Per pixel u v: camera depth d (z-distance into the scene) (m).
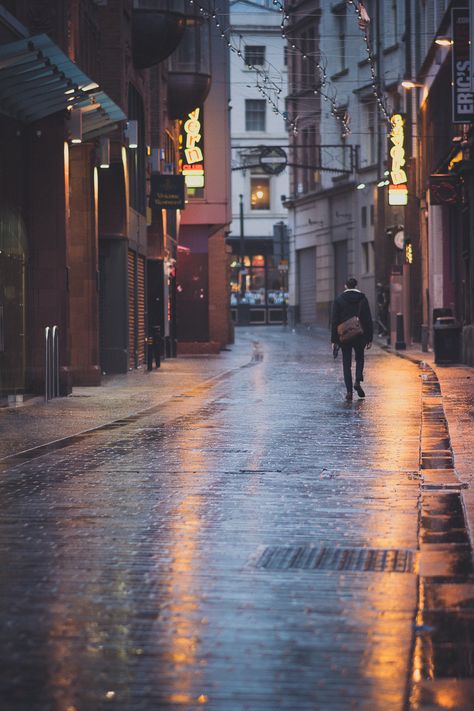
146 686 7.68
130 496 15.43
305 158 106.62
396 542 12.34
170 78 59.41
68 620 9.34
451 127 50.81
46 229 33.19
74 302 38.03
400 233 72.38
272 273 132.75
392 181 69.50
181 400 31.78
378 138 85.25
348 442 21.28
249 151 129.12
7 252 30.98
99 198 44.72
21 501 15.08
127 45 44.72
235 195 131.75
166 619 9.36
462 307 51.25
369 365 48.72
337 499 15.09
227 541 12.46
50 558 11.66
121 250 45.22
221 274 75.38
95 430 23.97
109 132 41.00
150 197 53.91
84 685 7.72
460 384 35.62
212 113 67.00
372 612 9.52
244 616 9.43
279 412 27.55
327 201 102.69
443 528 13.11
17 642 8.73
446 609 9.59
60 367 33.56
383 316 84.81
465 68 43.94
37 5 32.03
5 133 30.84
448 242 61.19
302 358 56.66
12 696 7.51
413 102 69.38
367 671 7.97
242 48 123.25
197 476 17.22
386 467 17.98
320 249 105.25
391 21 83.25
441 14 58.38
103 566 11.29
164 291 58.38
